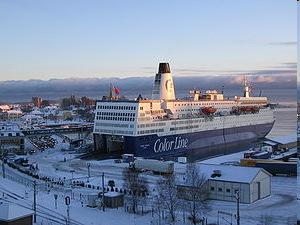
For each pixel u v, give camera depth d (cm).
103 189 12525
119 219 10281
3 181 15225
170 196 10356
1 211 8744
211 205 11562
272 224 9731
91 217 10456
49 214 10712
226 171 12631
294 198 12325
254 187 12025
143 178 14550
